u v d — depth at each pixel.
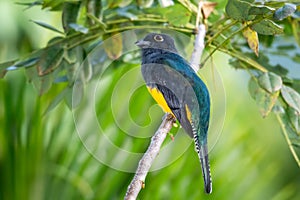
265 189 12.33
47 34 12.94
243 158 11.31
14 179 10.36
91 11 9.93
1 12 12.85
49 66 9.88
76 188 10.43
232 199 11.05
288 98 9.42
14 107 10.48
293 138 9.92
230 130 11.40
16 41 12.87
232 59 10.56
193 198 10.58
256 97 9.62
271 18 8.77
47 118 10.54
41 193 10.41
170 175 10.53
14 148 10.40
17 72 10.61
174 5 9.89
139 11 10.38
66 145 10.48
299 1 9.05
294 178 13.82
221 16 10.58
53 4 10.00
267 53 10.93
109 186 10.45
